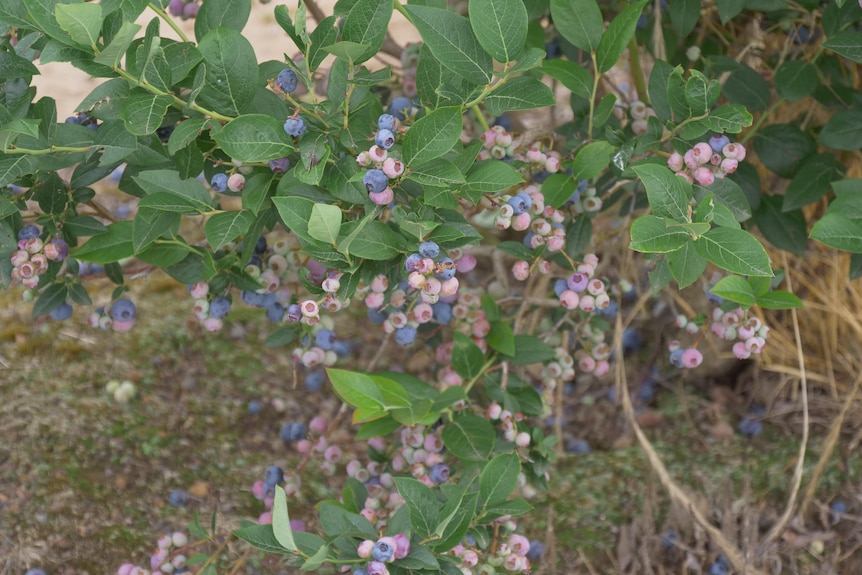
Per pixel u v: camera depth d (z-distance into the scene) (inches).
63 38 52.1
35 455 76.5
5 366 84.5
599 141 59.1
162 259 59.0
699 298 78.6
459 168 54.9
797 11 69.7
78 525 72.9
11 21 53.2
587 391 86.4
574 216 62.4
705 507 73.8
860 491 74.1
